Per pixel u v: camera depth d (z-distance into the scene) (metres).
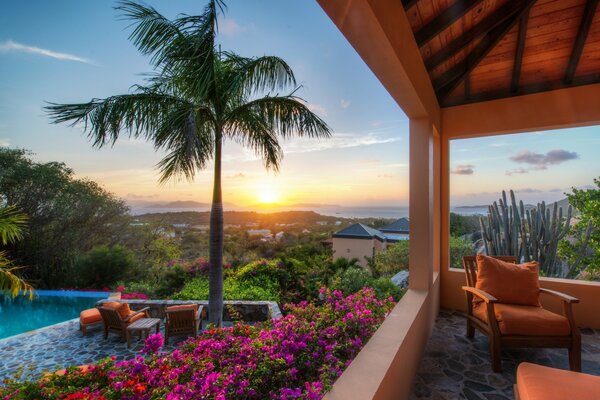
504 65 3.76
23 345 5.27
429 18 2.48
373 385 1.36
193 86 4.34
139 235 12.24
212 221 5.04
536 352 3.01
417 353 2.51
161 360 2.24
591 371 2.67
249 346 2.11
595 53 3.44
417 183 3.17
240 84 4.80
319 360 1.96
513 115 3.96
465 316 3.97
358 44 1.77
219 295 5.06
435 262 4.25
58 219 11.87
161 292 8.16
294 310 2.58
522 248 4.62
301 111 4.94
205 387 1.73
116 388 1.95
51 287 11.68
